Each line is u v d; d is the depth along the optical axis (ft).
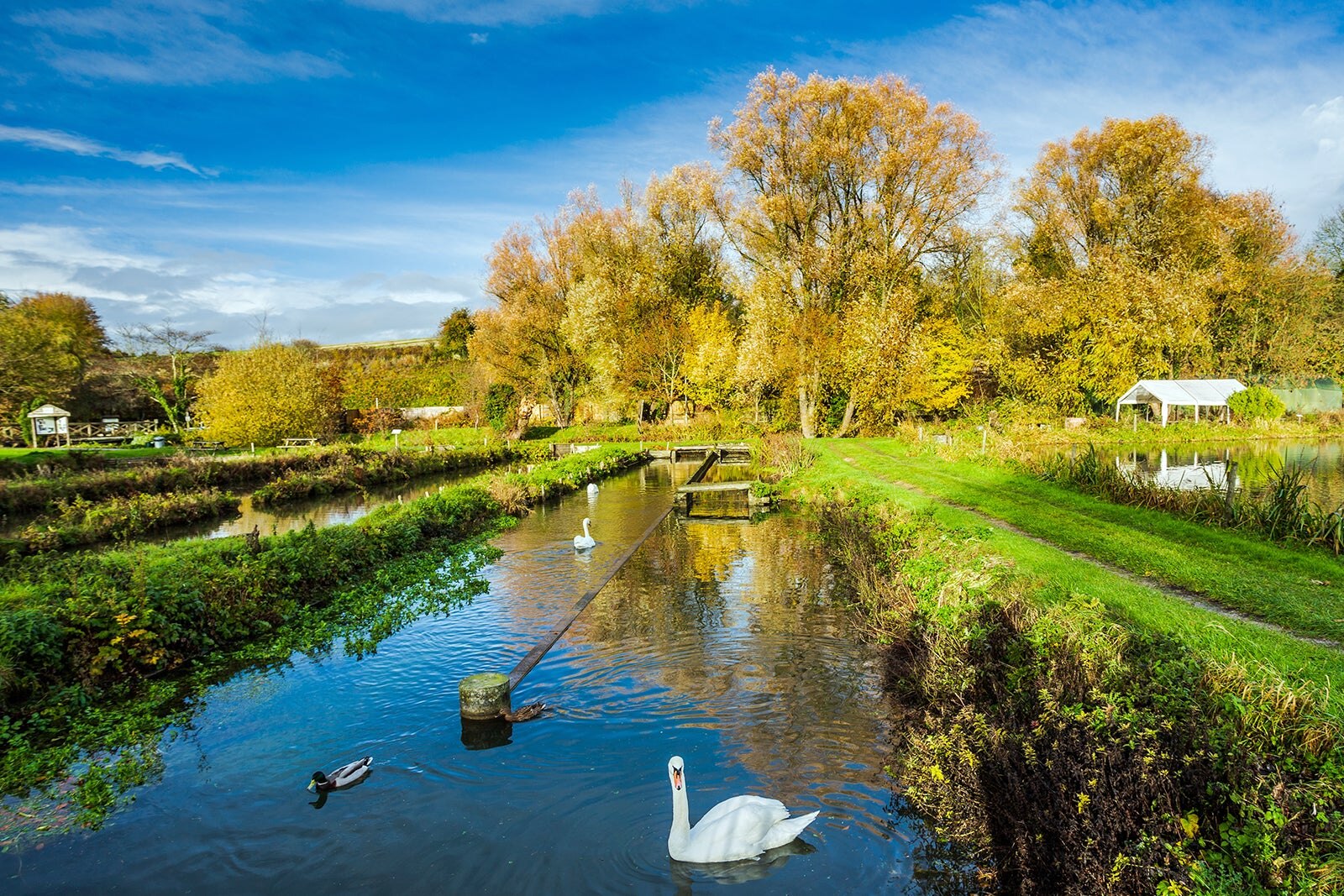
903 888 21.02
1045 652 28.68
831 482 95.40
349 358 260.83
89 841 24.14
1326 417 152.66
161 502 87.81
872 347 142.72
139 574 42.22
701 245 197.06
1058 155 168.25
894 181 138.62
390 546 64.28
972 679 29.30
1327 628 30.40
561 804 25.57
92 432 182.80
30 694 34.94
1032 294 160.04
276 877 22.15
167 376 203.62
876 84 138.51
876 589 45.96
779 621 44.50
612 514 89.51
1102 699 23.65
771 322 151.43
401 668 38.60
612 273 191.01
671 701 33.42
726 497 104.53
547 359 204.64
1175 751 20.71
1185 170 157.69
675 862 22.30
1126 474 70.08
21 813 25.99
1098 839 18.69
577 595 51.93
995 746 23.15
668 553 65.98
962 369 160.56
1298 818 18.12
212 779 27.89
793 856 22.47
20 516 87.76
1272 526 49.32
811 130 138.51
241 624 44.27
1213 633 29.50
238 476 118.32
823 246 145.07
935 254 165.68
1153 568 41.34
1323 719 21.67
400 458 133.39
